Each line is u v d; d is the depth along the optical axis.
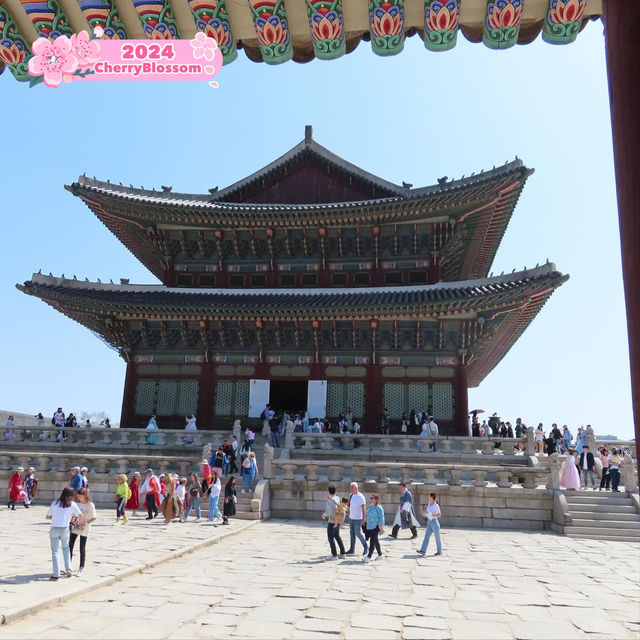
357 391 42.56
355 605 13.38
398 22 6.97
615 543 24.59
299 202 50.53
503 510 27.84
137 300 43.16
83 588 13.43
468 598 14.48
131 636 10.40
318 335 43.09
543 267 37.91
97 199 43.03
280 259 47.41
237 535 23.84
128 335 45.19
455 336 41.88
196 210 43.97
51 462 34.12
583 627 12.27
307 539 23.42
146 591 13.96
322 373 43.09
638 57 3.51
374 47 7.33
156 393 44.69
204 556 18.95
